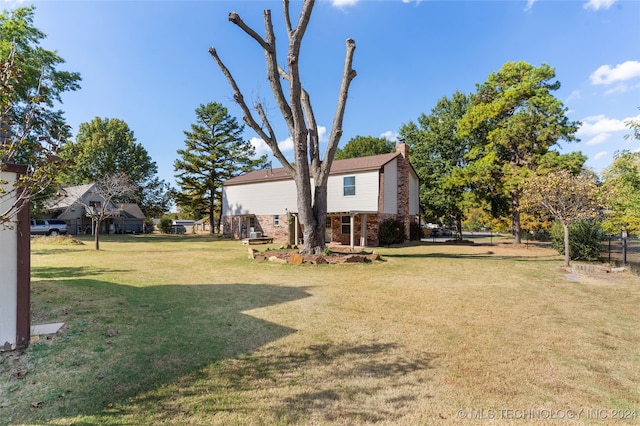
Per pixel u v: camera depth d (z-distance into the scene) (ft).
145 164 139.44
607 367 11.07
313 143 40.34
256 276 28.25
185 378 9.95
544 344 13.10
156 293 21.26
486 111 65.41
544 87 60.34
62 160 9.80
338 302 19.57
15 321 11.91
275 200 76.18
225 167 105.60
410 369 10.79
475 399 8.97
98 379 9.77
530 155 62.08
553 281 26.45
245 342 13.03
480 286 24.36
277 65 36.63
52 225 94.43
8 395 8.83
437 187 80.79
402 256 43.98
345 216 71.41
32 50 53.31
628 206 29.53
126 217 123.13
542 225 72.79
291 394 9.13
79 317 15.75
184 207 113.29
